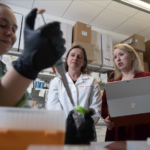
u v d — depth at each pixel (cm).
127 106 77
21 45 209
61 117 30
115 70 158
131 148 35
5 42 55
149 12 249
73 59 129
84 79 135
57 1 252
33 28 41
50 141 28
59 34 38
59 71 47
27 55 36
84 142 50
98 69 298
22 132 28
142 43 300
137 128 106
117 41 351
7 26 55
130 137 108
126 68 142
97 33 284
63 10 275
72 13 283
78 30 247
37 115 30
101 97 130
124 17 293
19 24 214
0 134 28
